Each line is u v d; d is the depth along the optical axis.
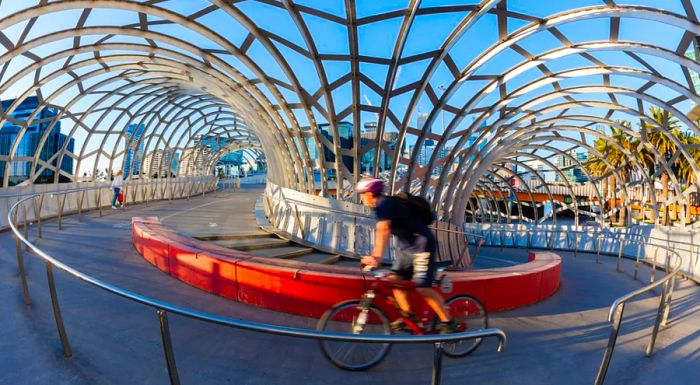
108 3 10.13
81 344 4.14
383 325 4.45
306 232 11.10
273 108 14.70
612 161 36.88
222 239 10.65
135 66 16.72
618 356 4.64
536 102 16.64
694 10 8.71
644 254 16.47
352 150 12.85
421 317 4.46
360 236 10.15
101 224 13.38
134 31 12.32
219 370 3.81
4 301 5.27
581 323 5.93
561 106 17.97
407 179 14.09
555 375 4.05
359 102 12.09
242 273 5.99
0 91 13.06
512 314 6.23
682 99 14.25
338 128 12.78
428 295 4.13
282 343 4.52
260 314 5.55
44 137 18.03
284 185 17.66
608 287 9.34
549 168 31.33
